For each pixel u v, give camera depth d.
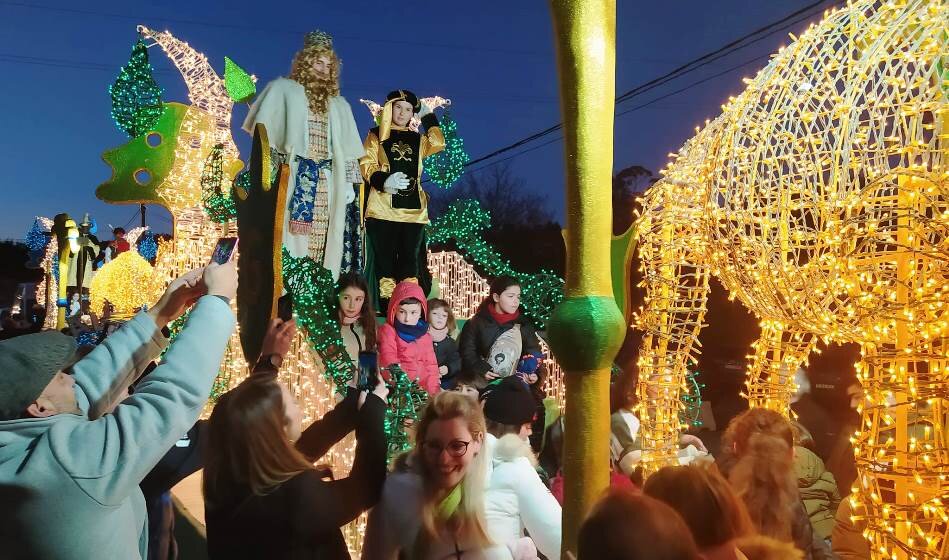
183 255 9.23
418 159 7.67
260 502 2.34
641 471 3.54
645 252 3.55
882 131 2.39
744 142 2.83
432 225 8.80
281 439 2.42
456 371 6.23
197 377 1.94
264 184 3.60
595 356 1.70
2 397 1.83
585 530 1.43
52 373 1.89
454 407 2.53
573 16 1.69
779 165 2.69
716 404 11.08
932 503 2.45
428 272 7.79
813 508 3.81
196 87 9.58
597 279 1.71
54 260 17.14
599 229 1.71
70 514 1.75
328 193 6.51
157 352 2.32
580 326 1.68
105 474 1.78
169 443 1.87
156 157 9.31
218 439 2.41
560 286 7.21
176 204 9.36
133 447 1.81
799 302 2.79
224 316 2.05
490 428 3.36
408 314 5.36
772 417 2.99
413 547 2.55
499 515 2.72
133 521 1.99
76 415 2.01
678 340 3.53
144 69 8.40
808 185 2.60
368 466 2.72
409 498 2.61
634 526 1.38
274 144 6.28
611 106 1.72
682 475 1.93
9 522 1.75
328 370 4.46
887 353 2.58
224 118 9.66
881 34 2.42
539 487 2.78
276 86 6.32
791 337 3.66
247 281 3.91
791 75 2.66
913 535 2.52
